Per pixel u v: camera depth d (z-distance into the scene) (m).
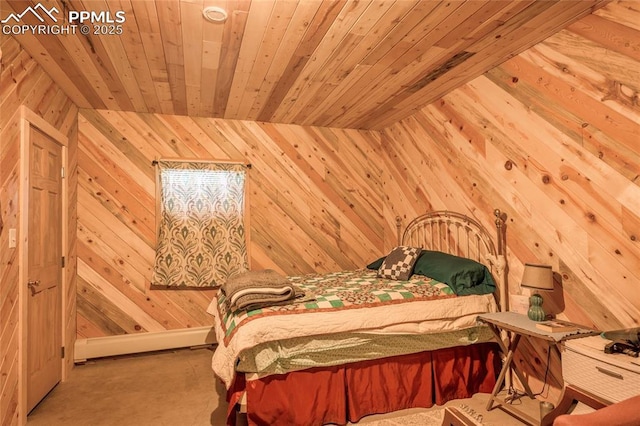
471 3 1.98
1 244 2.10
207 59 2.57
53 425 2.30
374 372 2.45
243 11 2.01
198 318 3.77
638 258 1.99
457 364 2.67
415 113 3.85
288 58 2.57
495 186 2.89
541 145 2.51
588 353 1.81
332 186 4.32
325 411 2.29
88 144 3.56
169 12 2.01
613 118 2.08
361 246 4.40
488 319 2.39
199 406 2.55
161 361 3.40
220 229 3.82
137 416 2.41
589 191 2.22
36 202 2.58
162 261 3.63
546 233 2.49
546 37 2.41
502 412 2.41
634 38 1.96
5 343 2.13
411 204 3.96
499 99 2.81
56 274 2.93
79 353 3.29
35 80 2.57
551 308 2.46
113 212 3.60
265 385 2.18
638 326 1.98
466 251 3.21
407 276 3.13
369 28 2.21
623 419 1.23
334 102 3.49
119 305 3.58
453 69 2.84
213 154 3.91
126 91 3.14
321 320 2.30
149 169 3.71
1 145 2.11
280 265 4.07
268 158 4.09
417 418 2.38
